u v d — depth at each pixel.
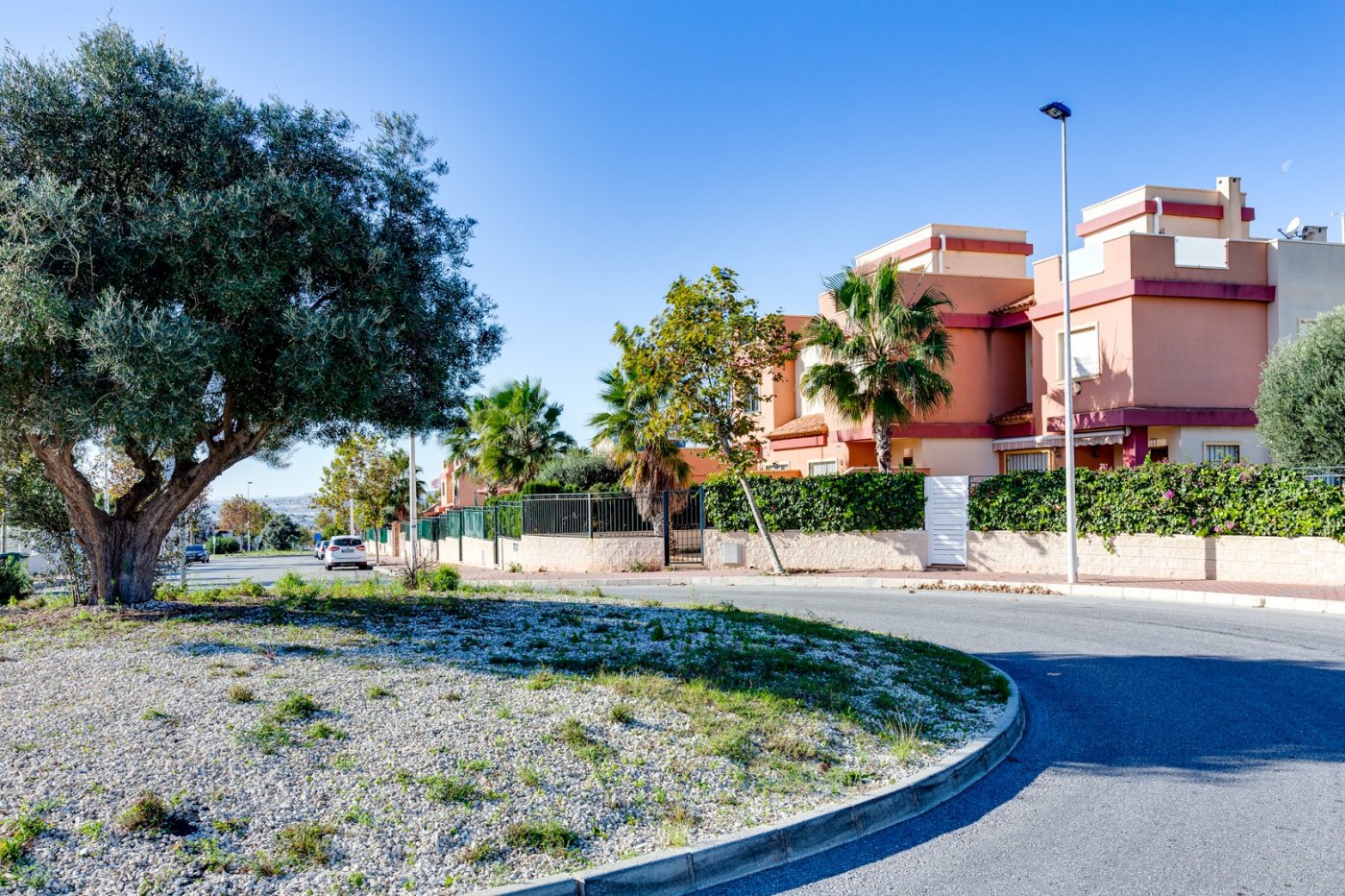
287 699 5.70
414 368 9.75
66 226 7.12
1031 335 24.53
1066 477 16.92
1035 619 12.81
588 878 3.97
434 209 10.20
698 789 5.02
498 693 6.25
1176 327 20.23
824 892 4.16
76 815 4.08
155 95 8.30
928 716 6.77
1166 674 8.86
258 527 89.62
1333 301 20.95
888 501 20.33
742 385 20.19
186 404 7.29
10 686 5.95
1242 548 15.98
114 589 9.57
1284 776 5.71
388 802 4.47
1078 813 5.12
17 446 9.02
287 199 7.91
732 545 21.69
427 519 44.94
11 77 7.80
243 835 4.07
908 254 30.12
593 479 30.88
